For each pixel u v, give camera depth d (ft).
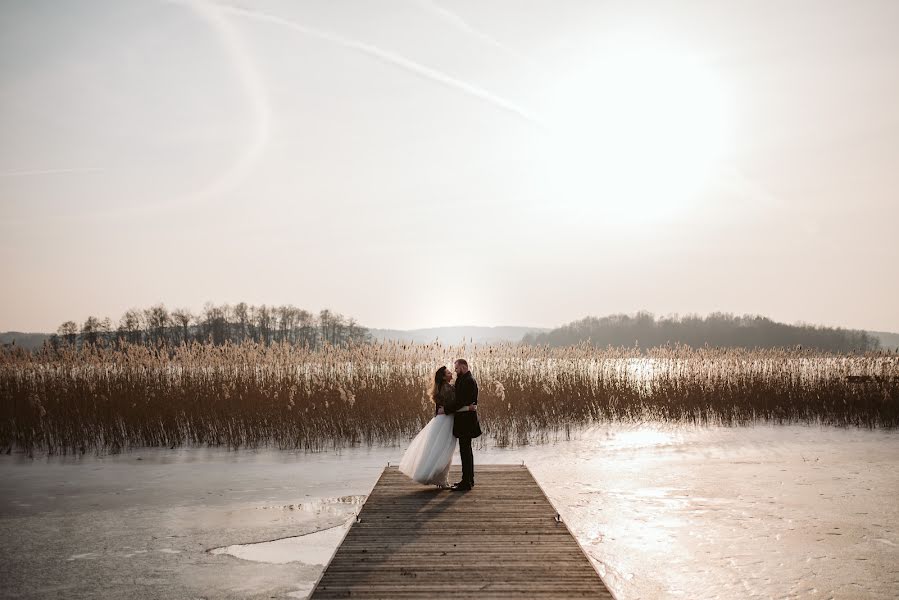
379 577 22.66
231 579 25.80
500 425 64.03
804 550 28.71
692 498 37.86
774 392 74.49
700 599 23.35
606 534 30.91
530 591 21.40
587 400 71.82
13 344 69.21
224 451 55.62
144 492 40.55
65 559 28.27
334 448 56.54
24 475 46.19
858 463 48.57
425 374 71.15
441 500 33.81
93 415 59.88
